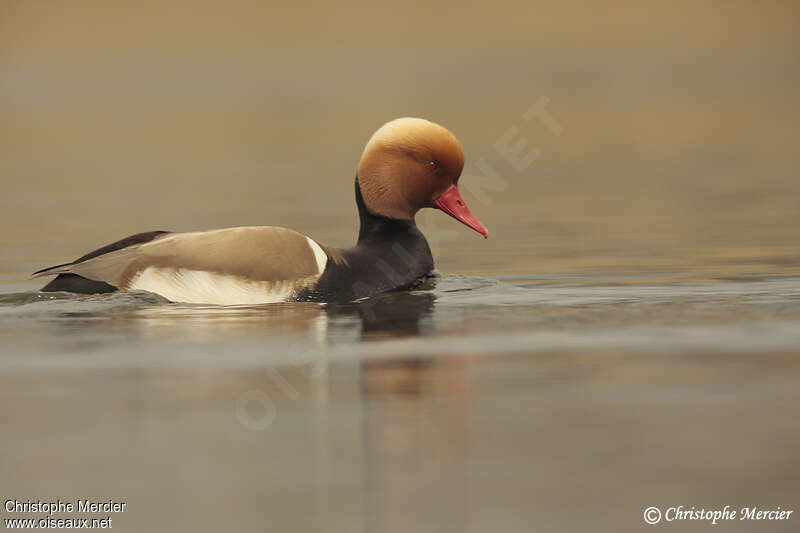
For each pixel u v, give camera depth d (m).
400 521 6.68
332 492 7.08
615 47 77.12
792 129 38.41
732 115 44.12
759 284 13.77
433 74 65.06
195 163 32.91
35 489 7.21
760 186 25.20
